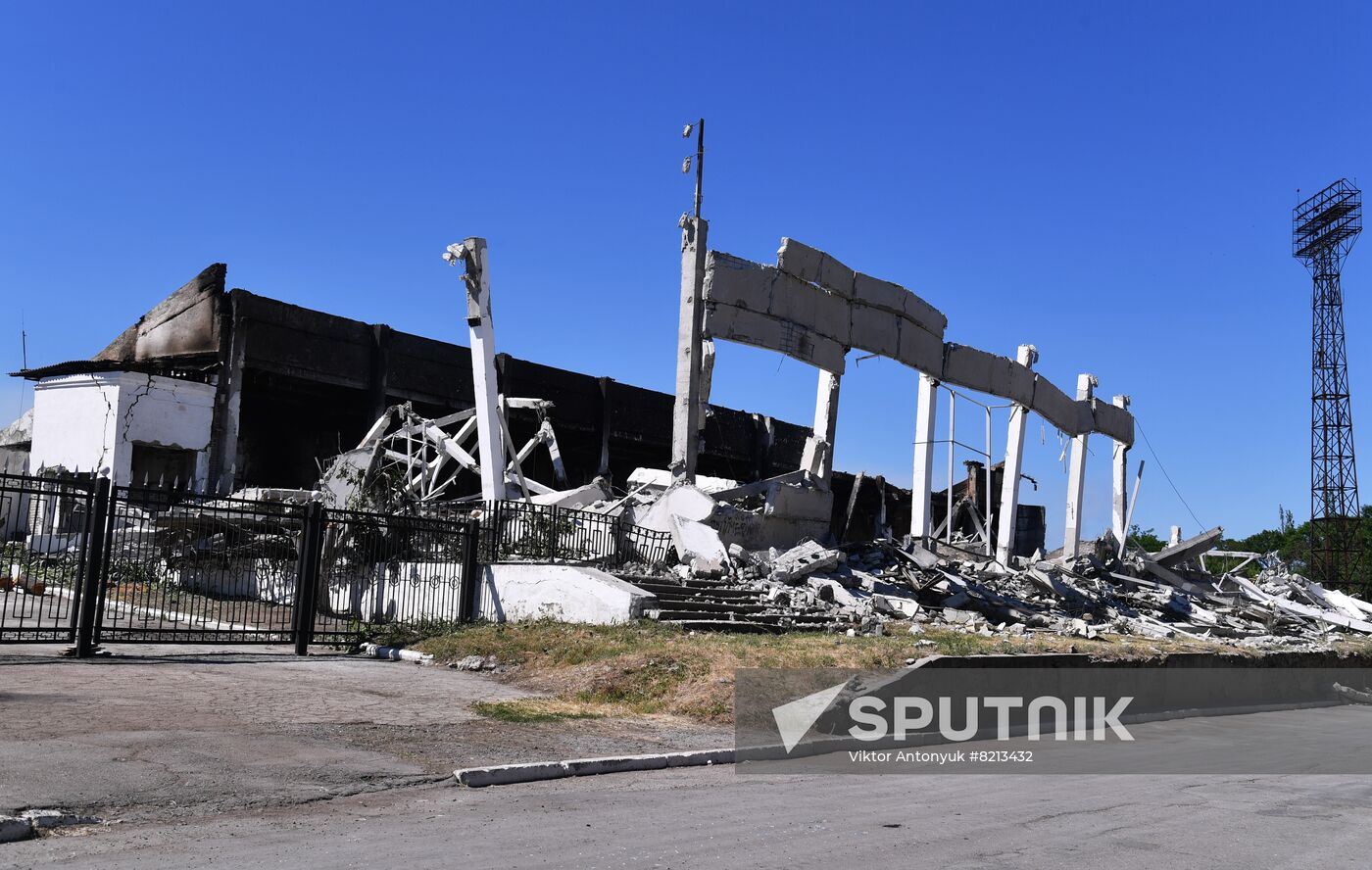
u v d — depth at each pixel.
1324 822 8.13
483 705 11.70
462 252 22.97
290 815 6.73
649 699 12.73
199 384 31.56
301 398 36.62
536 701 12.39
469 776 8.17
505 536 19.62
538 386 40.91
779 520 23.97
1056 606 25.78
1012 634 19.73
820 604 19.42
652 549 21.19
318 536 16.22
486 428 22.78
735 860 5.93
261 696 11.35
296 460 38.91
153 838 5.96
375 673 13.93
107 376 30.12
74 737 8.34
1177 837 7.23
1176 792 9.60
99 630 13.84
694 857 5.97
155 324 34.16
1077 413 36.81
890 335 28.00
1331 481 61.44
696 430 23.03
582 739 10.49
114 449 29.64
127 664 13.12
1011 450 34.38
